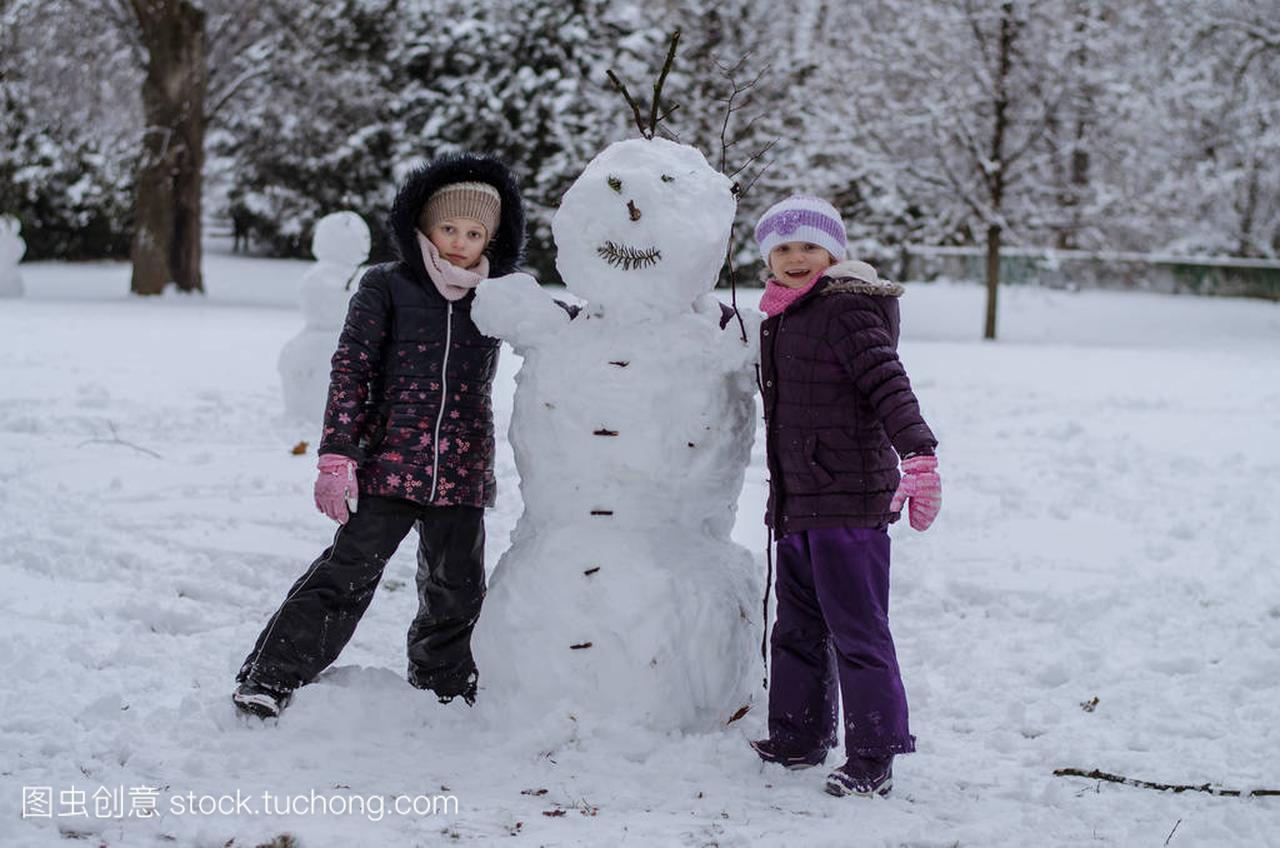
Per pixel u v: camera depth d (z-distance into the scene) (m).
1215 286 34.62
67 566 5.64
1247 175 33.53
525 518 4.09
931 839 3.18
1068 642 5.16
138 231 28.88
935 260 35.41
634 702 3.72
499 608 3.85
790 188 30.38
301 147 36.69
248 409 10.87
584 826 3.20
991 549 6.73
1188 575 6.20
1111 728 4.21
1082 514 7.78
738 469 4.01
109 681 4.20
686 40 29.00
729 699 3.86
